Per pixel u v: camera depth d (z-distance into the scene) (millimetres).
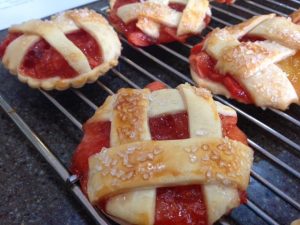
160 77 191
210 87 171
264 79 161
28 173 150
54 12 240
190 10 202
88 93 183
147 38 203
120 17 206
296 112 168
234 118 146
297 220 117
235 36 178
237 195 123
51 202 139
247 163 128
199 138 125
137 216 117
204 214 120
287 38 168
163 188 121
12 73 182
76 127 167
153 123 136
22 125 159
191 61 182
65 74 175
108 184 120
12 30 187
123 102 139
